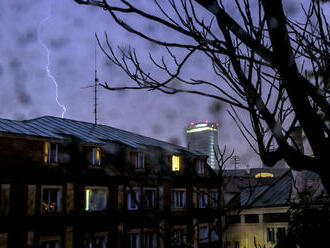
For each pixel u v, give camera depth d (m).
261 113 2.73
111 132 28.81
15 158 19.28
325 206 4.07
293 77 2.29
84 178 21.95
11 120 22.20
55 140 21.02
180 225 25.83
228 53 2.68
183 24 2.91
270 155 2.66
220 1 2.65
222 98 2.82
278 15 2.28
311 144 2.33
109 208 22.73
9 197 18.64
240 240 27.14
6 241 18.06
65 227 20.69
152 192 24.89
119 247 22.59
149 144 28.27
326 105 2.43
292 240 4.06
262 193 28.17
